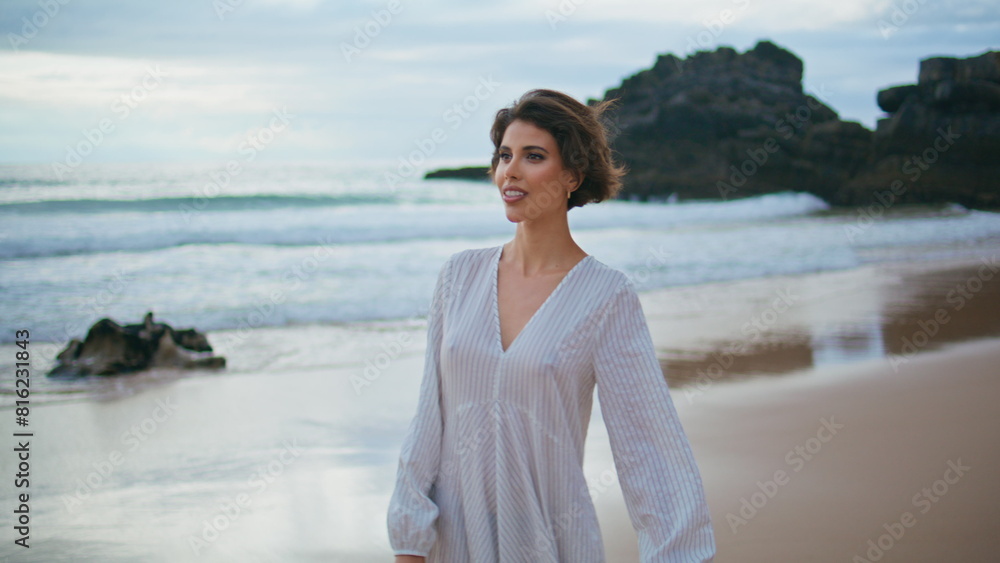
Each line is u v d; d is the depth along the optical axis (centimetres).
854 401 630
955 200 3312
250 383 711
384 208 2295
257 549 385
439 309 208
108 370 734
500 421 189
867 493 437
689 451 184
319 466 504
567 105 197
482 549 191
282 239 1658
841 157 3544
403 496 193
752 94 3844
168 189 2388
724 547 372
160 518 425
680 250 1700
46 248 1442
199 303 1073
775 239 1930
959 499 427
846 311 1032
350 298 1104
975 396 643
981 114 3406
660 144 3731
